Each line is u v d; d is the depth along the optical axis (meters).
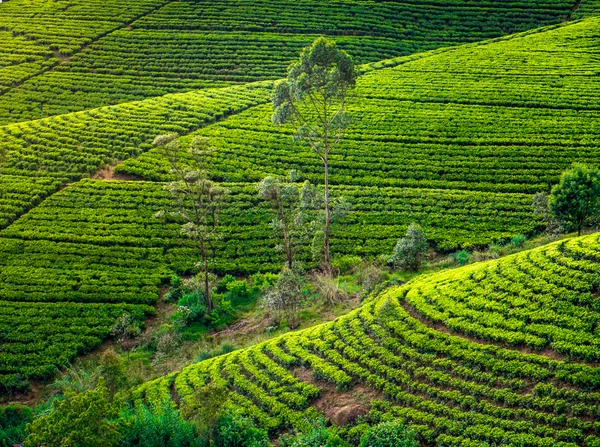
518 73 77.94
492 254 47.06
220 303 47.56
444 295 36.94
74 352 43.88
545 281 34.56
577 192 43.62
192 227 45.59
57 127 74.12
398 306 37.34
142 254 53.72
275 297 43.34
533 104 70.38
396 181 60.34
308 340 37.59
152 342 44.78
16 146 69.94
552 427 27.23
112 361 36.19
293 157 65.12
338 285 47.41
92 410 27.86
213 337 44.56
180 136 71.62
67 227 56.97
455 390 30.39
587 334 30.27
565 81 74.50
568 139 63.19
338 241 53.34
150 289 49.78
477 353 31.64
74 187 62.31
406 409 30.25
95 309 47.91
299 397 33.03
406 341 34.25
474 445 27.39
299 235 54.56
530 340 31.25
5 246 54.56
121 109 78.44
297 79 50.28
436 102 73.81
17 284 50.53
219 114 75.75
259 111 75.94
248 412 33.19
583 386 28.31
